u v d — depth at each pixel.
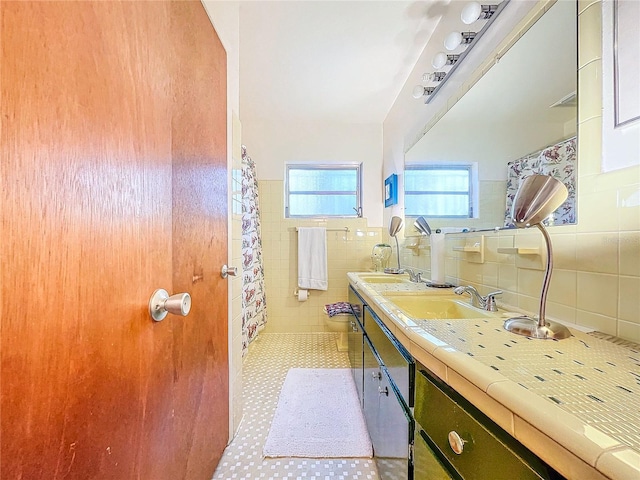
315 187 3.30
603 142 0.74
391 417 0.99
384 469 1.08
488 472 0.51
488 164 1.25
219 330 1.26
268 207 3.18
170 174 0.78
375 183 3.22
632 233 0.67
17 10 0.38
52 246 0.43
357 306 1.86
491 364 0.56
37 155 0.40
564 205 0.85
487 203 1.25
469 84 1.38
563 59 0.87
